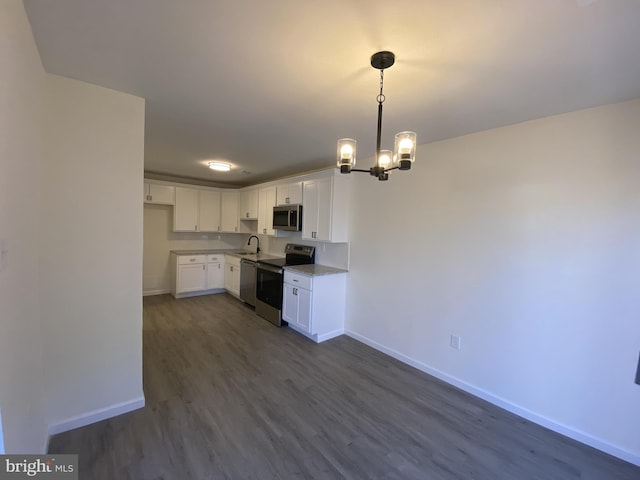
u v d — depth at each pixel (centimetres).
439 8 115
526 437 206
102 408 205
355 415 223
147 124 255
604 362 195
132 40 142
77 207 189
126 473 163
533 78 165
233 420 212
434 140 281
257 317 443
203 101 208
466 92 184
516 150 232
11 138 111
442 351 280
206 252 561
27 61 131
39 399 166
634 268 184
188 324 404
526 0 109
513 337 235
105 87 192
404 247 313
